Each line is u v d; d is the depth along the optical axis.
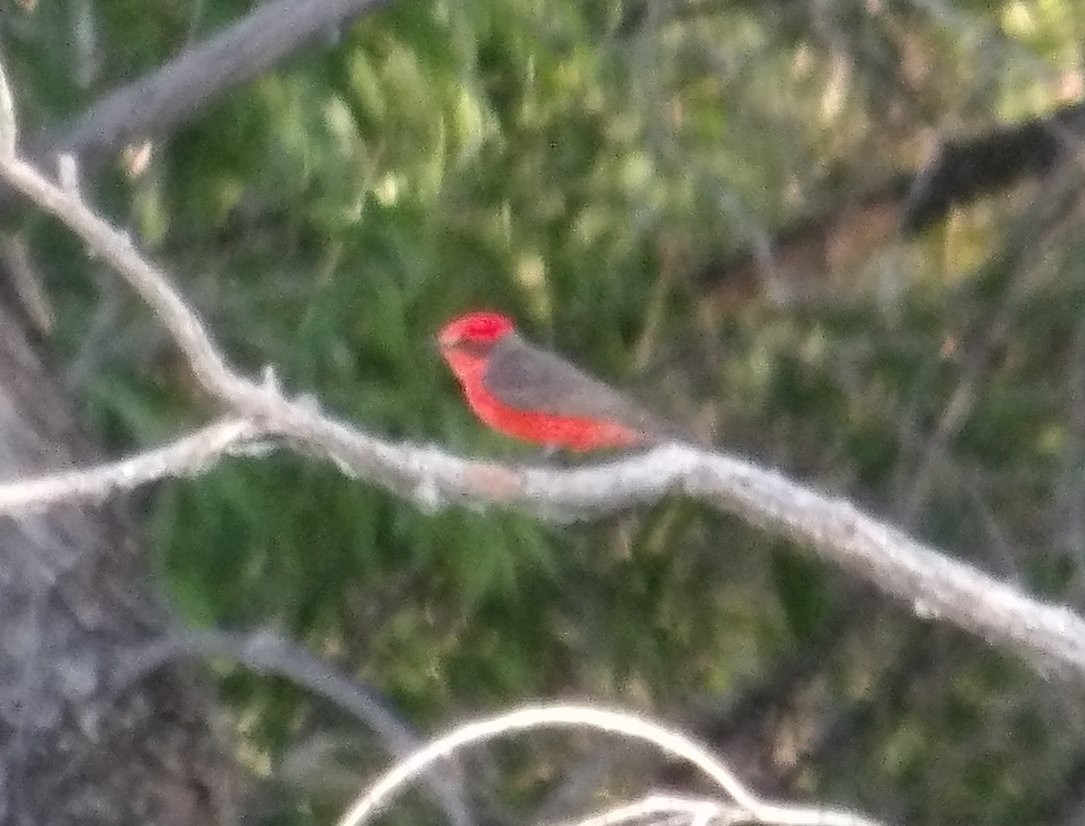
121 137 4.31
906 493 6.73
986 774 7.05
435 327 5.25
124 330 4.90
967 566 3.66
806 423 6.97
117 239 2.84
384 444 3.21
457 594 5.88
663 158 6.24
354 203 4.84
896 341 7.00
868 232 7.21
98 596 4.09
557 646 6.54
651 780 6.58
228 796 4.34
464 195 5.56
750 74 6.95
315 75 4.81
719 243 6.81
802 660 7.09
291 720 5.59
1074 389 6.68
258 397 2.97
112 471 2.88
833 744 7.08
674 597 6.82
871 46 7.23
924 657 7.15
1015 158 7.24
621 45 6.24
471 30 4.97
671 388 6.72
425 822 5.55
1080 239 6.91
